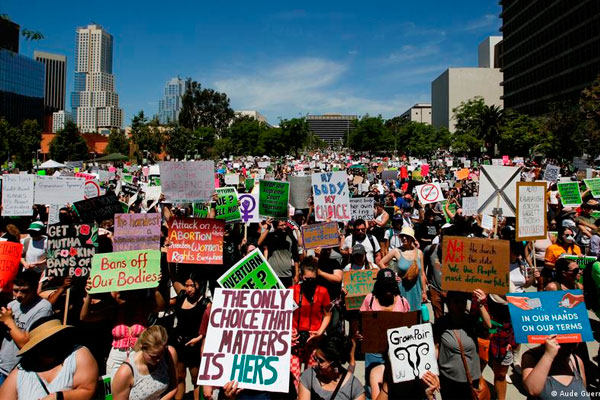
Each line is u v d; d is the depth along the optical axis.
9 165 43.56
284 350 4.17
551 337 3.81
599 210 12.67
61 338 3.57
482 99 71.00
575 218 9.84
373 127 100.12
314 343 5.05
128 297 5.02
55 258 5.29
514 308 3.92
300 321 5.14
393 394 3.95
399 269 6.02
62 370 3.54
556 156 46.84
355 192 19.45
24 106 96.19
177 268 5.84
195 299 5.16
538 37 85.81
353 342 5.96
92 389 3.61
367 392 4.49
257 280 5.11
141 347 3.74
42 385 3.49
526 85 91.06
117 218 5.91
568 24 75.19
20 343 4.27
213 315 4.36
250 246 7.07
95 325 5.21
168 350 4.05
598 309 4.99
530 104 89.25
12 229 7.26
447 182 21.97
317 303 5.17
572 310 3.91
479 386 4.18
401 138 96.88
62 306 5.53
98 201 7.38
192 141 58.25
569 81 75.81
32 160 54.94
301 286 5.25
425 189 12.68
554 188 15.20
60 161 65.19
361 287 6.07
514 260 6.29
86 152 67.25
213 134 76.44
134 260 5.09
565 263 5.18
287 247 7.17
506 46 100.62
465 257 4.64
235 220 8.38
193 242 5.84
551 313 3.90
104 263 5.07
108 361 4.80
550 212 11.70
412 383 3.95
